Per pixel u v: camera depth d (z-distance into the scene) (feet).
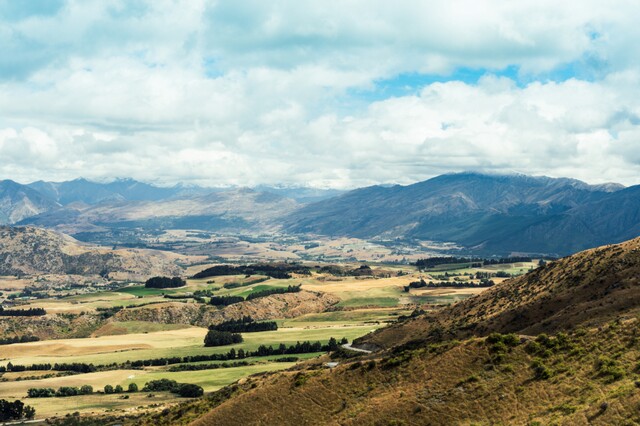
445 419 295.07
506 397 293.84
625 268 508.12
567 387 281.33
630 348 293.02
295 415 351.25
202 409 442.50
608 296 456.45
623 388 256.11
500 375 314.55
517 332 490.49
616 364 282.36
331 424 324.80
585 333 327.06
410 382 339.77
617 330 314.35
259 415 361.92
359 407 331.77
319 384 370.73
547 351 319.06
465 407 298.56
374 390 346.33
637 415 234.79
